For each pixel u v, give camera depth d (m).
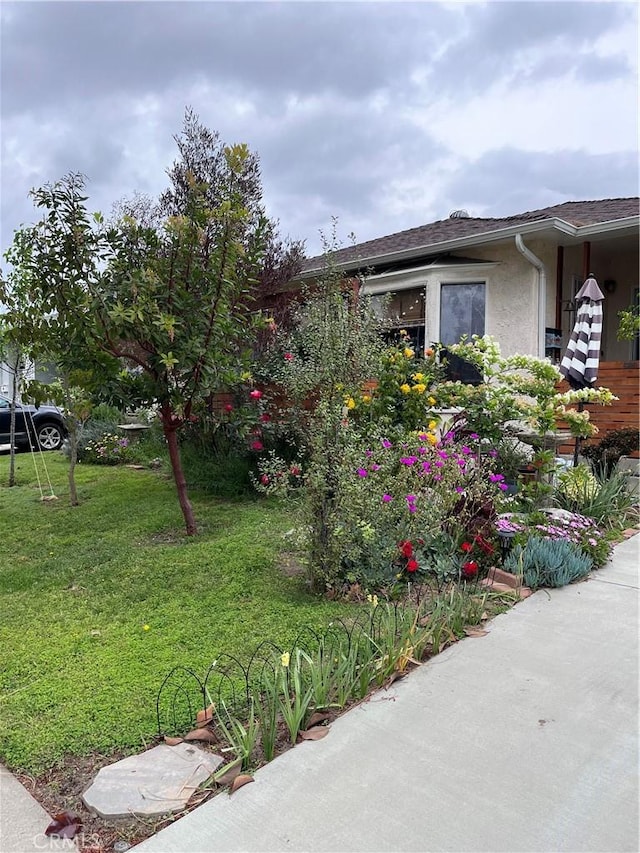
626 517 6.40
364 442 5.12
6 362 8.53
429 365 6.93
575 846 2.01
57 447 13.06
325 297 7.30
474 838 2.04
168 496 7.58
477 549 4.59
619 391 8.73
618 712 2.79
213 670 3.19
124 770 2.41
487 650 3.44
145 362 5.81
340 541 4.17
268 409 7.60
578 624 3.78
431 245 9.60
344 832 2.08
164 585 4.55
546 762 2.44
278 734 2.66
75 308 5.23
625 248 10.34
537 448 6.59
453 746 2.54
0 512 7.21
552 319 9.59
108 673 3.21
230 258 5.43
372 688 3.03
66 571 4.95
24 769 2.47
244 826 2.12
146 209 12.23
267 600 4.18
